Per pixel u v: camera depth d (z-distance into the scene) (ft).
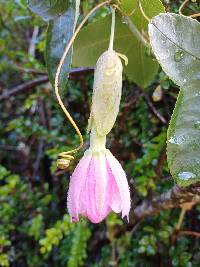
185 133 0.62
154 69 0.87
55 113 1.35
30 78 1.36
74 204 0.65
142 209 1.06
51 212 1.29
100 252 1.21
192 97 0.63
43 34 1.24
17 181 1.29
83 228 1.13
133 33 0.81
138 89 1.05
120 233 1.14
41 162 1.39
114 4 0.72
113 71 0.67
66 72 0.70
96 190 0.65
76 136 1.20
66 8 0.72
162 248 1.08
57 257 1.23
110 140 1.11
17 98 1.52
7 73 1.55
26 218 1.29
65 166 0.70
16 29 1.50
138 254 1.11
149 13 0.73
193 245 1.06
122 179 0.67
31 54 1.30
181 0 0.88
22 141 1.49
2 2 1.46
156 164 1.02
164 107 1.05
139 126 1.11
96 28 0.81
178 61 0.63
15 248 1.31
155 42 0.62
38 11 0.74
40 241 1.11
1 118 1.56
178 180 0.63
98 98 0.67
